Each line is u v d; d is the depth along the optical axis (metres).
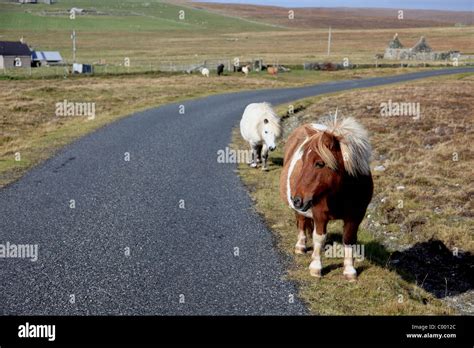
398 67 81.25
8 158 19.02
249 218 12.67
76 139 22.84
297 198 7.81
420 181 15.60
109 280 9.15
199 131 25.16
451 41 148.25
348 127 8.00
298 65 76.31
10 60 88.62
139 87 49.72
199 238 11.28
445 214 13.01
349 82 58.53
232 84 54.38
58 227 11.80
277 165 18.53
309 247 10.59
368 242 11.48
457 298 9.39
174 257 10.21
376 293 8.63
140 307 8.22
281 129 16.98
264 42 159.25
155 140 22.64
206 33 190.75
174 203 13.83
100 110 34.72
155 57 110.88
